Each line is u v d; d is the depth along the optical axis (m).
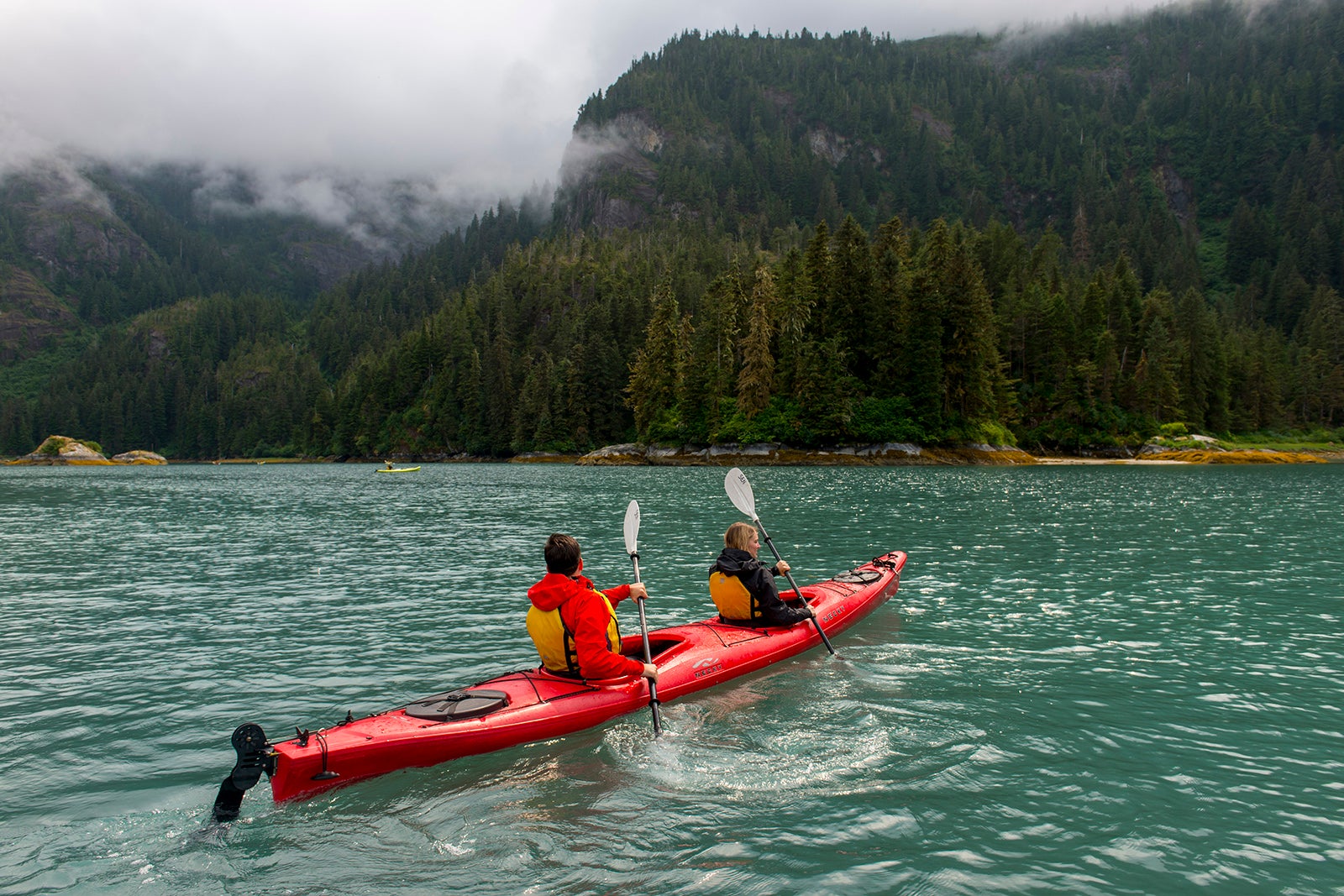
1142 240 151.12
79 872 3.94
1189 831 4.29
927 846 4.10
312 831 4.31
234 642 8.46
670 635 7.31
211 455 154.62
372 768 4.86
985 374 62.00
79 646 8.34
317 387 149.12
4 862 4.04
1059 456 70.38
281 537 17.70
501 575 12.51
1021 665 7.32
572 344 103.31
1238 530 17.53
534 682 5.92
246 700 6.58
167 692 6.81
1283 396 95.44
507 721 5.35
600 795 4.70
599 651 5.77
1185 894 3.69
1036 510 22.31
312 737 4.85
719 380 67.38
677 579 11.76
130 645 8.37
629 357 94.88
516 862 3.96
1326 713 6.10
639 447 72.50
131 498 32.34
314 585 11.70
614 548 15.24
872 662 7.42
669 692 6.27
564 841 4.17
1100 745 5.46
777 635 7.50
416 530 19.11
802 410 61.81
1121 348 81.81
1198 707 6.23
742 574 7.43
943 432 60.25
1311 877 3.85
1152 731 5.73
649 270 123.94
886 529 17.72
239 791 4.38
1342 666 7.32
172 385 165.50
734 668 6.89
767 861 3.95
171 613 9.89
